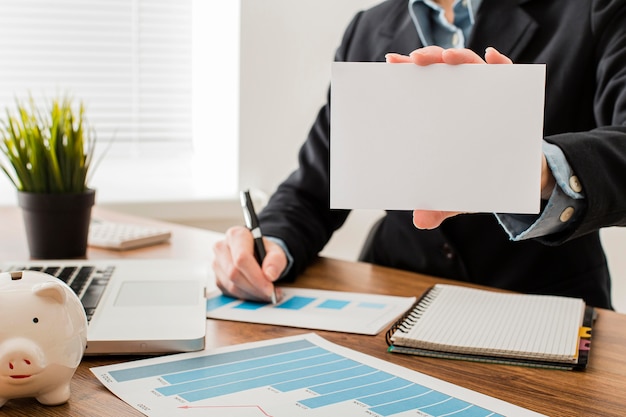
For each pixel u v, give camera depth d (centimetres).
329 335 89
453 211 76
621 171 85
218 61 231
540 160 74
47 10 221
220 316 95
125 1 226
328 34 229
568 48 128
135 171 235
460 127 75
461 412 66
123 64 228
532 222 83
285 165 233
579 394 72
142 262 113
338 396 69
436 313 94
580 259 134
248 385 71
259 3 221
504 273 137
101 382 72
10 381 64
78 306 69
